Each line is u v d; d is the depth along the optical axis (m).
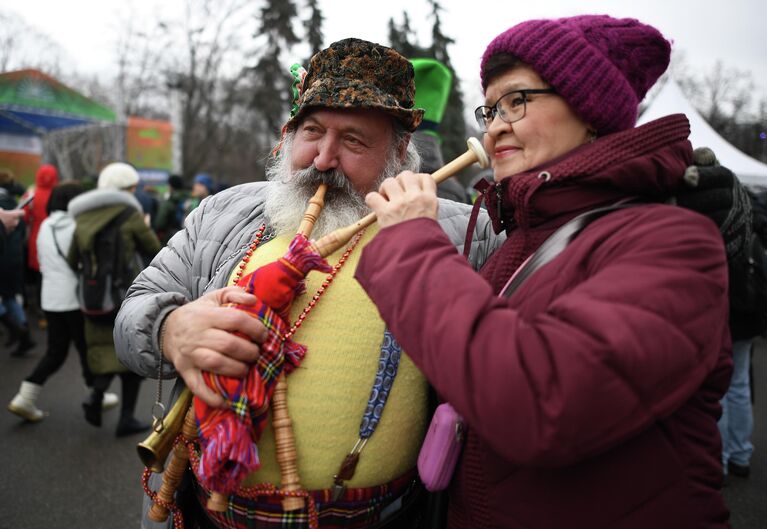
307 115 1.19
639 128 0.89
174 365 1.03
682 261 0.76
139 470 2.96
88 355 3.19
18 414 3.42
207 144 20.70
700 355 0.74
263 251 1.21
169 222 6.86
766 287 2.43
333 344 1.09
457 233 1.35
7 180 5.73
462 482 0.97
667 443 0.81
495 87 0.98
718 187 1.84
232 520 1.10
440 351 0.77
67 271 3.38
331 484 1.08
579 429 0.70
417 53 19.09
